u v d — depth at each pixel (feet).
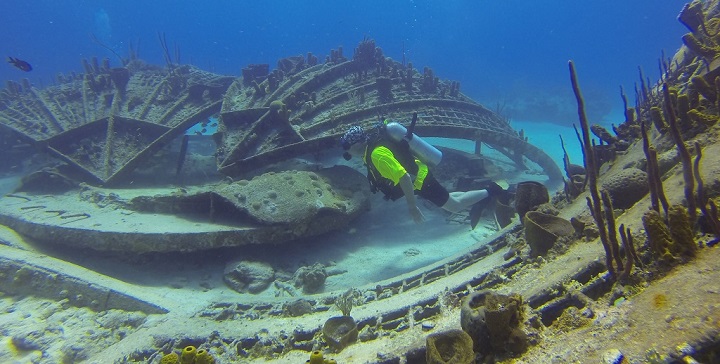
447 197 19.03
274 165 27.68
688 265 6.76
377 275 19.71
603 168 15.52
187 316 14.35
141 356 12.31
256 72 40.14
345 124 27.68
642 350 5.52
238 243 19.07
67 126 32.58
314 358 7.94
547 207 13.20
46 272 17.12
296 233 19.98
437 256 21.45
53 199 24.25
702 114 11.09
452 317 10.18
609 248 7.72
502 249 14.19
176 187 29.07
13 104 38.40
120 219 20.20
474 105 35.65
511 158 38.37
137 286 17.10
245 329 12.80
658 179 7.41
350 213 21.99
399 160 17.26
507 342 7.14
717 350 4.95
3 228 20.80
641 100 19.29
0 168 38.24
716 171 8.39
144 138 30.86
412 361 8.92
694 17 17.65
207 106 33.40
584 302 7.58
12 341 14.47
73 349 13.92
